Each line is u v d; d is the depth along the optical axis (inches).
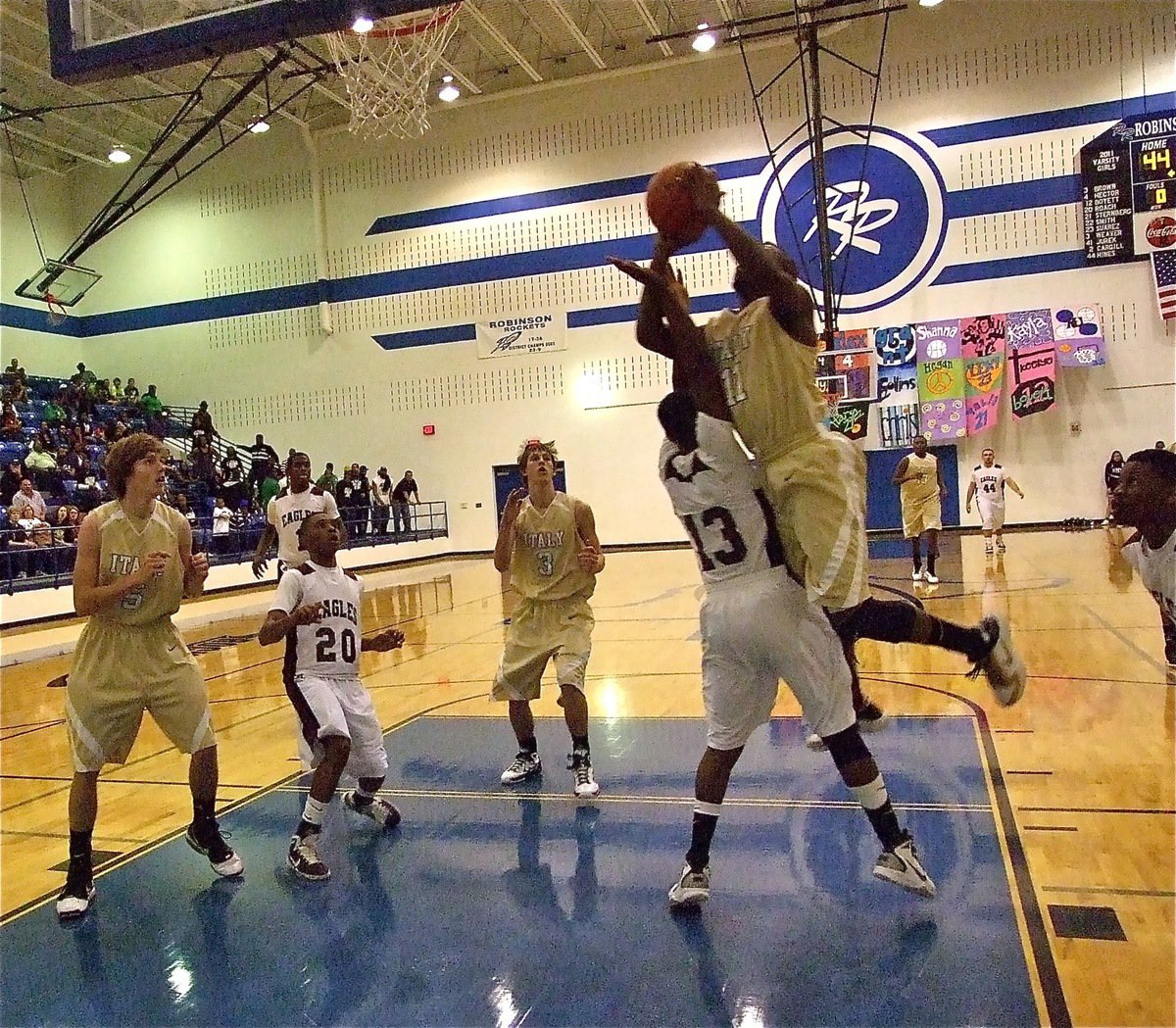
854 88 673.6
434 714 216.2
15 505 472.1
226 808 157.1
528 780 161.5
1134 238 627.5
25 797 175.2
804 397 98.8
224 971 100.7
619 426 738.2
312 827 126.5
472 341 765.3
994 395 652.1
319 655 137.7
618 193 727.7
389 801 155.3
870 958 94.5
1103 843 119.3
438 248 769.6
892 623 113.0
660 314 106.8
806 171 682.2
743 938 100.6
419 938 105.6
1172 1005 83.1
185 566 126.0
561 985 93.4
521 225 749.9
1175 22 616.7
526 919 108.5
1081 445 645.9
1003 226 651.5
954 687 208.4
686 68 706.2
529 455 160.1
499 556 161.9
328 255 794.2
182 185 821.2
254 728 213.9
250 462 778.2
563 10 629.3
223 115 649.0
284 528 261.6
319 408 801.6
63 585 454.0
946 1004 85.6
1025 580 375.9
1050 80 640.4
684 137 709.3
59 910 116.3
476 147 756.6
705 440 103.3
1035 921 100.0
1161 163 619.5
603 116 727.7
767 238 692.7
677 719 198.2
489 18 637.9
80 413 681.0
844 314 678.5
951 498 671.1
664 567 555.8
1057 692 198.4
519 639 161.9
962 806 135.0
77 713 119.7
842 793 143.5
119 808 159.6
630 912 108.5
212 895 121.4
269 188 800.9
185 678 125.2
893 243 668.7
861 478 100.2
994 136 651.5
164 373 836.6
